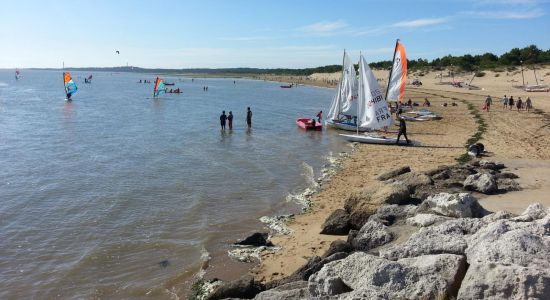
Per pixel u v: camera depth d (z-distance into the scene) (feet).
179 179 78.38
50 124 156.76
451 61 444.96
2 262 45.24
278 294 28.89
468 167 66.95
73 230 53.93
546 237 26.40
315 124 138.10
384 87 351.46
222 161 93.91
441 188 55.93
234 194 69.05
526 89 271.90
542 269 23.03
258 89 453.58
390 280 25.54
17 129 143.74
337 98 140.05
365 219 49.06
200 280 41.27
